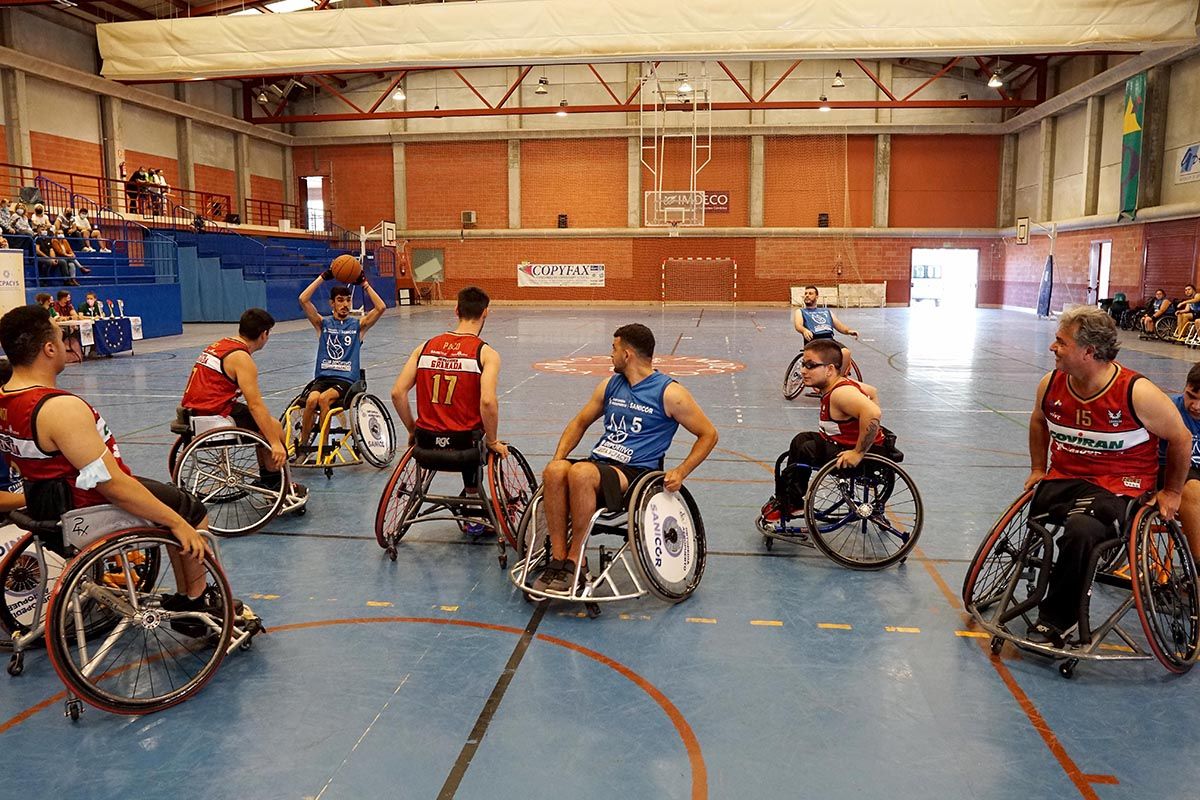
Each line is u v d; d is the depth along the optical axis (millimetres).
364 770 2744
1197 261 19812
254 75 15727
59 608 2902
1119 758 2844
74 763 2791
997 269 31656
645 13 14523
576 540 4055
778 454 7395
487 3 14805
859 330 21641
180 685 3307
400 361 14555
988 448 7750
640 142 31562
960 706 3188
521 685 3324
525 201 32594
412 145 32812
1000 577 4180
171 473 5457
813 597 4266
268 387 11195
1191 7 13680
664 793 2625
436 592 4305
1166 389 11555
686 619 3988
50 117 22750
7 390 3062
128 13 23922
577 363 14133
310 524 5441
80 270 19141
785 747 2895
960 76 30188
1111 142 24094
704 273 32250
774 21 14305
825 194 31266
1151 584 3498
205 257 24578
